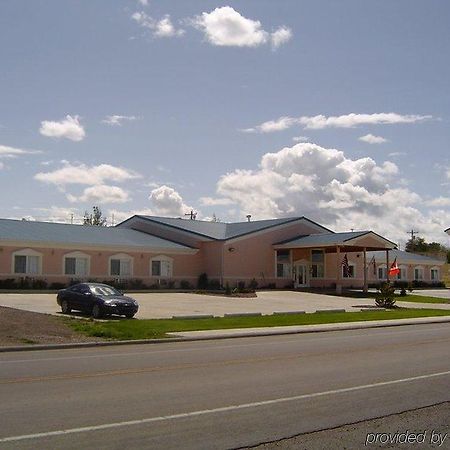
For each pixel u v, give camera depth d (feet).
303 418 29.09
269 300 144.36
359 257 207.92
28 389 35.60
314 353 54.85
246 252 178.91
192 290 165.89
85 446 23.99
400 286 196.65
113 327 75.20
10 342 60.49
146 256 166.40
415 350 57.31
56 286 147.74
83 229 170.50
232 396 33.88
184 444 24.54
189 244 178.50
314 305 134.51
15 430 26.22
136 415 29.17
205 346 62.49
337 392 35.32
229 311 111.86
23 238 144.66
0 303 111.14
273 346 62.03
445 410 31.27
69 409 30.30
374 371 43.37
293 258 190.29
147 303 125.29
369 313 111.75
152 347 61.62
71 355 53.62
